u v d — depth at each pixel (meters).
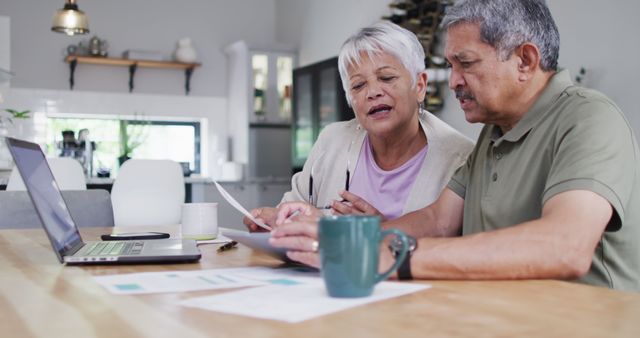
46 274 1.04
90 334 0.62
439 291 0.83
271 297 0.78
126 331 0.63
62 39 6.70
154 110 6.96
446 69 4.59
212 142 7.21
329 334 0.61
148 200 3.46
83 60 6.61
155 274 1.00
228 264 1.17
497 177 1.34
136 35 7.03
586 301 0.77
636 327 0.64
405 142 1.86
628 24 3.48
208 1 7.38
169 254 1.17
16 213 2.39
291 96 6.62
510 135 1.30
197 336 0.60
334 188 1.96
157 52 6.79
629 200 1.14
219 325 0.65
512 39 1.25
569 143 1.12
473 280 0.92
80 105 6.68
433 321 0.66
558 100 1.26
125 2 6.99
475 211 1.42
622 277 1.18
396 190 1.85
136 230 2.05
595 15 3.70
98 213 2.54
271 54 7.05
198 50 7.31
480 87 1.29
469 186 1.47
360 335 0.60
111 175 6.74
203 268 1.11
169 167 3.52
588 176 1.03
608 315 0.69
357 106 1.82
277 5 7.76
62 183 3.42
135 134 6.83
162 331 0.63
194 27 7.30
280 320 0.67
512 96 1.29
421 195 1.79
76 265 1.16
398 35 1.76
